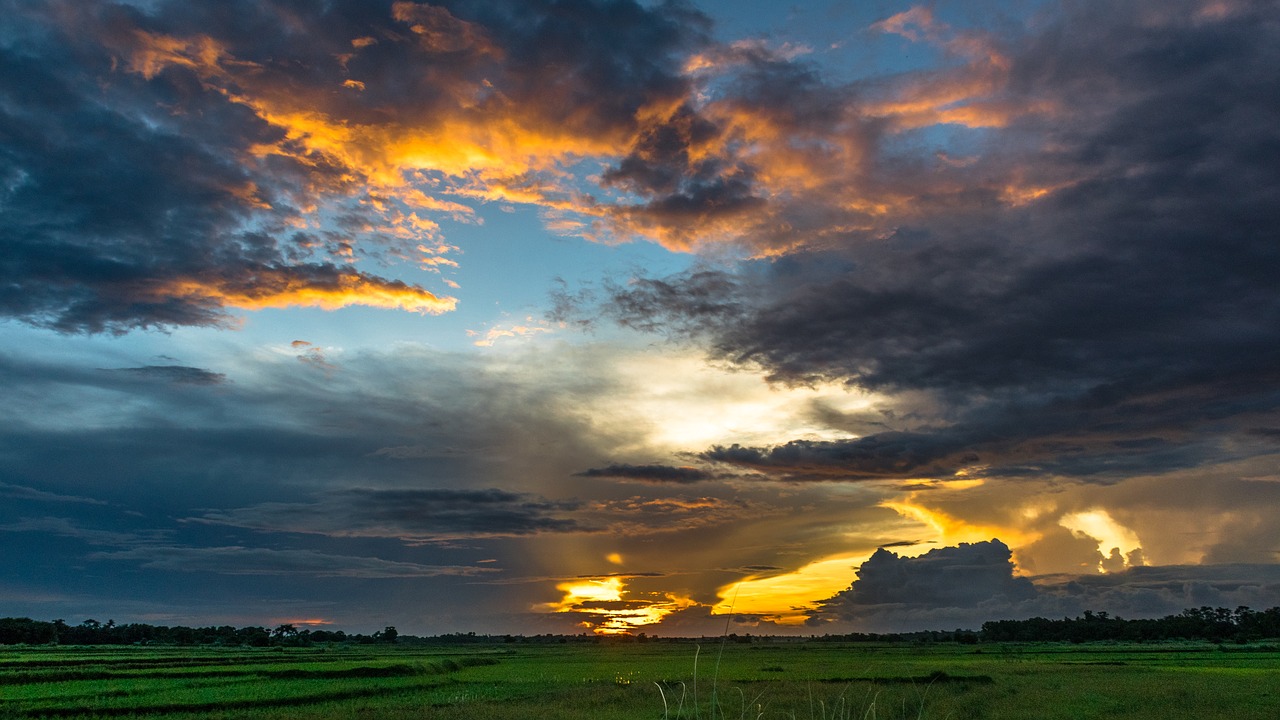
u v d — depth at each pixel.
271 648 98.81
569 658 82.88
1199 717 28.52
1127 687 38.50
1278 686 38.53
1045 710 30.02
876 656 81.88
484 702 34.03
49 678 41.06
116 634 111.12
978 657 77.38
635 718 27.86
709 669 55.56
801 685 36.97
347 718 28.73
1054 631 143.75
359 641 153.88
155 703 30.98
